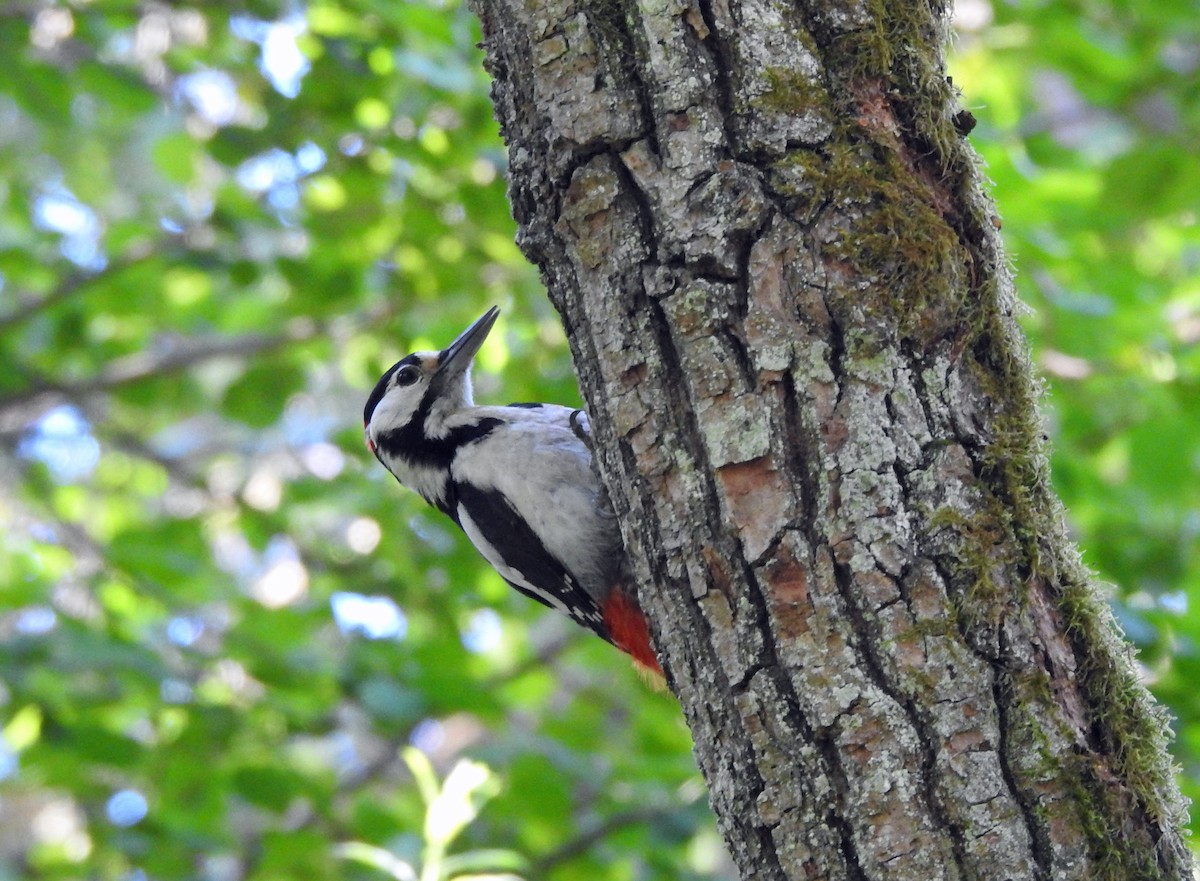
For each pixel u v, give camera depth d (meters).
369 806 10.78
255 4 11.94
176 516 14.27
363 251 13.04
